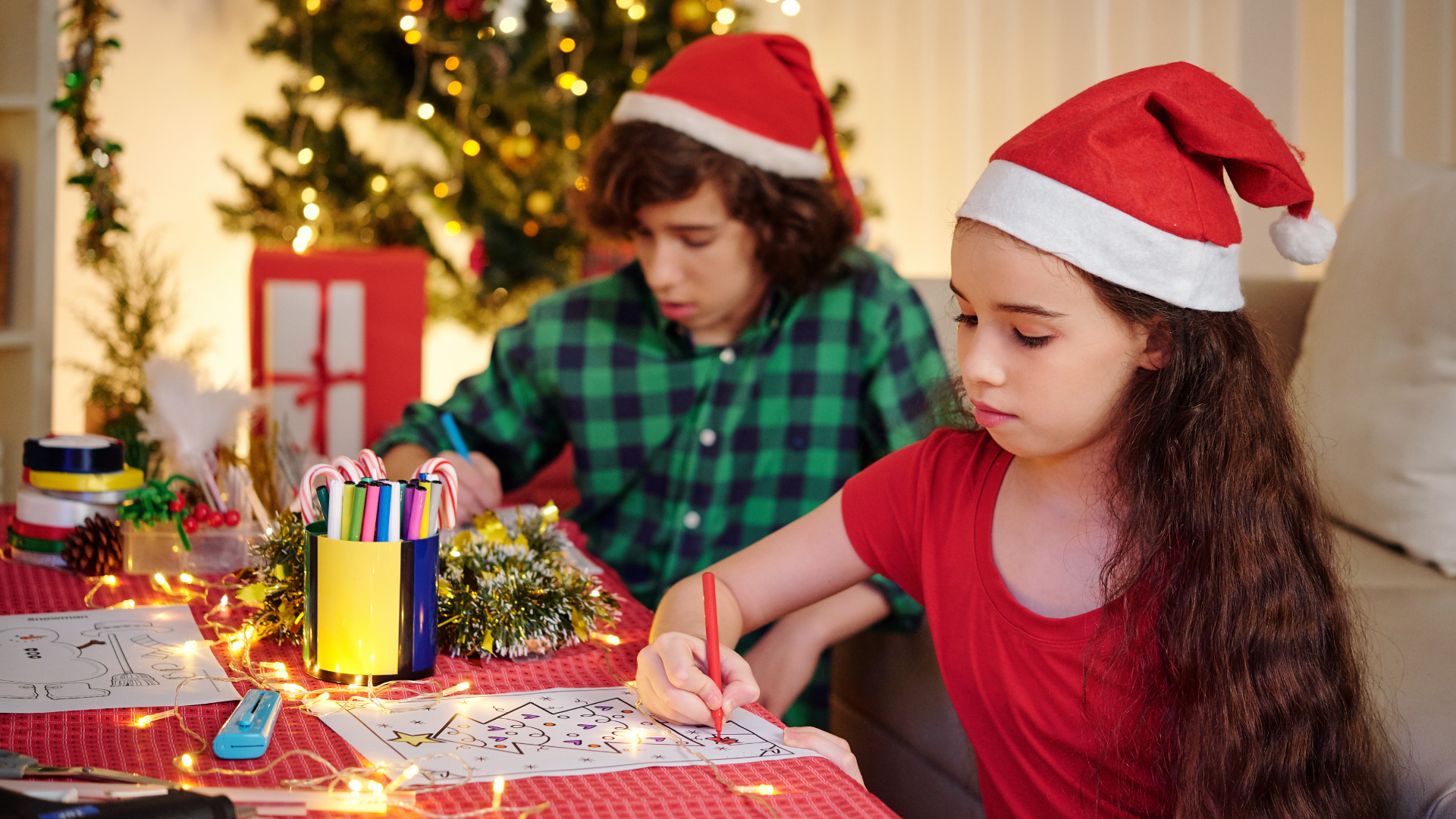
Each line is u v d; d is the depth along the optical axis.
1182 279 0.74
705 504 1.36
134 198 3.08
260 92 3.48
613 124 1.35
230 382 1.13
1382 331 1.31
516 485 1.48
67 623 0.82
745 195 1.25
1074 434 0.77
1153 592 0.79
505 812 0.55
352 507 0.73
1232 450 0.79
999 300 0.74
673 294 1.29
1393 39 1.93
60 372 2.86
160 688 0.70
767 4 3.51
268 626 0.79
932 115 3.22
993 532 0.86
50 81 2.12
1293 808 0.77
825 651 1.36
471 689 0.74
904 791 1.39
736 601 0.92
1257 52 2.21
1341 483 1.32
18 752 0.59
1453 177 1.31
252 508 1.00
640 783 0.60
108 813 0.48
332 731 0.65
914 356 1.39
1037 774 0.83
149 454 1.17
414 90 2.98
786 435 1.37
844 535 0.95
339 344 2.40
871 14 3.38
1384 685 0.93
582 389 1.39
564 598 0.82
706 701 0.69
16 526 0.99
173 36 3.24
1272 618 0.78
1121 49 2.60
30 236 2.14
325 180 2.93
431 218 3.43
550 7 3.03
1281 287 1.63
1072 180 0.72
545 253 3.00
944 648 0.87
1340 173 2.03
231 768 0.59
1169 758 0.78
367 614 0.73
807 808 0.57
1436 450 1.22
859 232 1.44
